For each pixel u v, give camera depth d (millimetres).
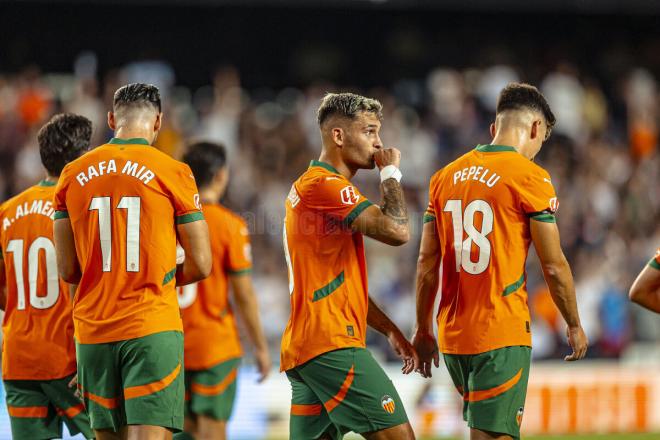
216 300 22125
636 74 58750
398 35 57312
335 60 56875
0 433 28609
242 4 52938
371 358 16672
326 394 16516
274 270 45750
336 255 16594
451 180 17078
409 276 45344
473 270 16547
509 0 55562
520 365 16453
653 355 41656
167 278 16125
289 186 50031
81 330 16047
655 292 17062
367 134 17031
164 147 50156
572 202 51688
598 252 48406
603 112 57375
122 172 16078
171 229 16219
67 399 18484
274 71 56344
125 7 53531
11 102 49938
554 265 16266
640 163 55625
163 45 54625
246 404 31531
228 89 52625
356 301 16719
